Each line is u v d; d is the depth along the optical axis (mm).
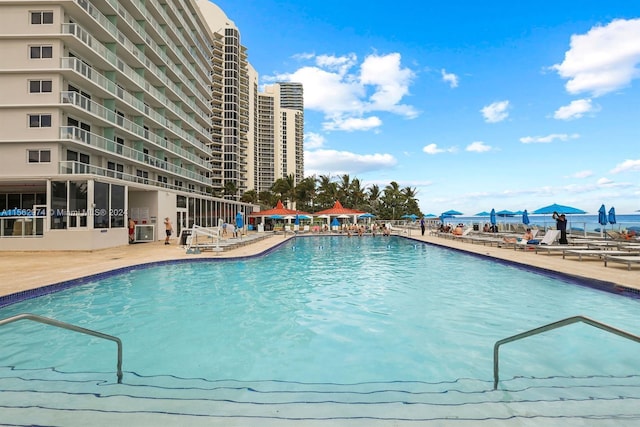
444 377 3805
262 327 5738
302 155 135750
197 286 8969
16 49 20734
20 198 22609
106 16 26266
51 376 3848
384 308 6852
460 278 10000
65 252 15711
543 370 3977
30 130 20609
